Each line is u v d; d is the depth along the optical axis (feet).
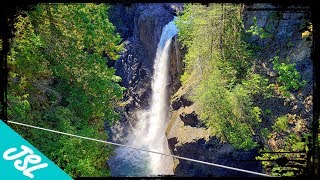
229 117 58.03
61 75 50.62
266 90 55.88
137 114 100.27
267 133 53.78
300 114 51.34
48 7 48.60
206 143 61.77
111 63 102.22
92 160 49.26
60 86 52.54
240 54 60.70
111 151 56.03
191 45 68.08
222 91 59.31
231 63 61.05
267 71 57.36
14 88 44.96
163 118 95.45
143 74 103.30
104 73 53.93
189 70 75.72
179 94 74.28
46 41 50.37
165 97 95.45
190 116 66.85
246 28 61.16
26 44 44.70
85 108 52.06
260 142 54.95
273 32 56.70
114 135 93.20
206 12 65.10
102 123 55.62
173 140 70.28
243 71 60.03
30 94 47.96
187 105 69.97
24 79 46.26
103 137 54.95
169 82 94.07
